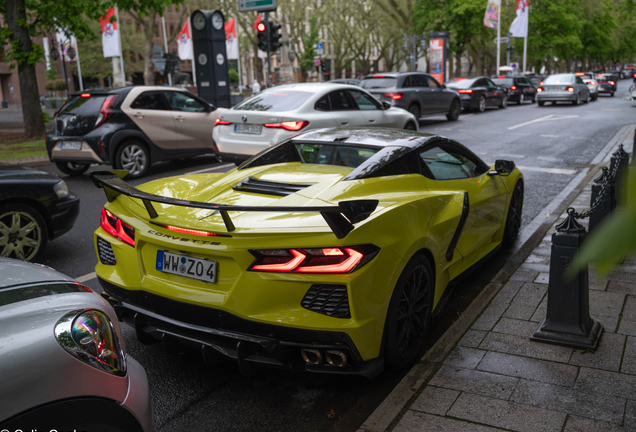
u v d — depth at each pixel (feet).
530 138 48.14
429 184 12.21
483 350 10.95
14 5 51.62
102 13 58.18
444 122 64.03
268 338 8.84
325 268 8.70
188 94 35.53
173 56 77.41
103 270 10.87
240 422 9.31
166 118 33.55
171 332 9.65
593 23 207.10
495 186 15.83
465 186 13.70
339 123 31.17
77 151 31.45
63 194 18.08
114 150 31.45
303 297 8.75
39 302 5.79
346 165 12.25
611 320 12.11
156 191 11.57
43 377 5.10
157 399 10.00
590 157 37.99
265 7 60.39
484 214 14.79
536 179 30.99
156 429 9.09
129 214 10.44
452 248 12.32
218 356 9.45
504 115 72.49
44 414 5.07
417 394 9.44
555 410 8.82
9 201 16.79
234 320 8.96
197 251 9.18
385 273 9.33
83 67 166.61
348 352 8.99
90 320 5.82
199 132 35.40
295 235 8.76
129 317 10.43
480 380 9.80
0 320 5.32
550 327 11.30
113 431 5.66
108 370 5.73
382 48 209.05
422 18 143.33
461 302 14.58
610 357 10.52
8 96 182.91
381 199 10.52
